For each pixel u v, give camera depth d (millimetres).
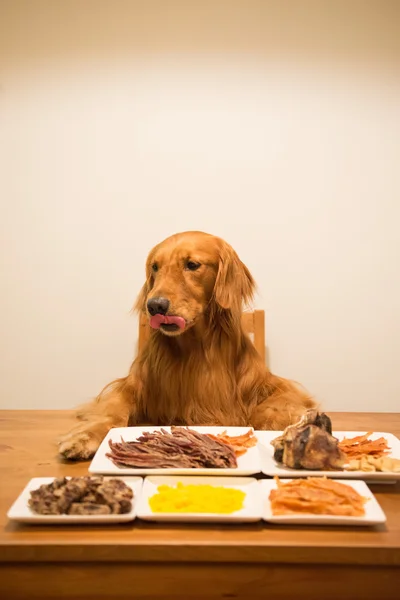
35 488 1086
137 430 1422
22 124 2346
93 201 2354
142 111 2342
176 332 1541
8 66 2334
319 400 2389
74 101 2344
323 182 2348
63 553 916
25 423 1680
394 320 2377
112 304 2377
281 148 2348
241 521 982
